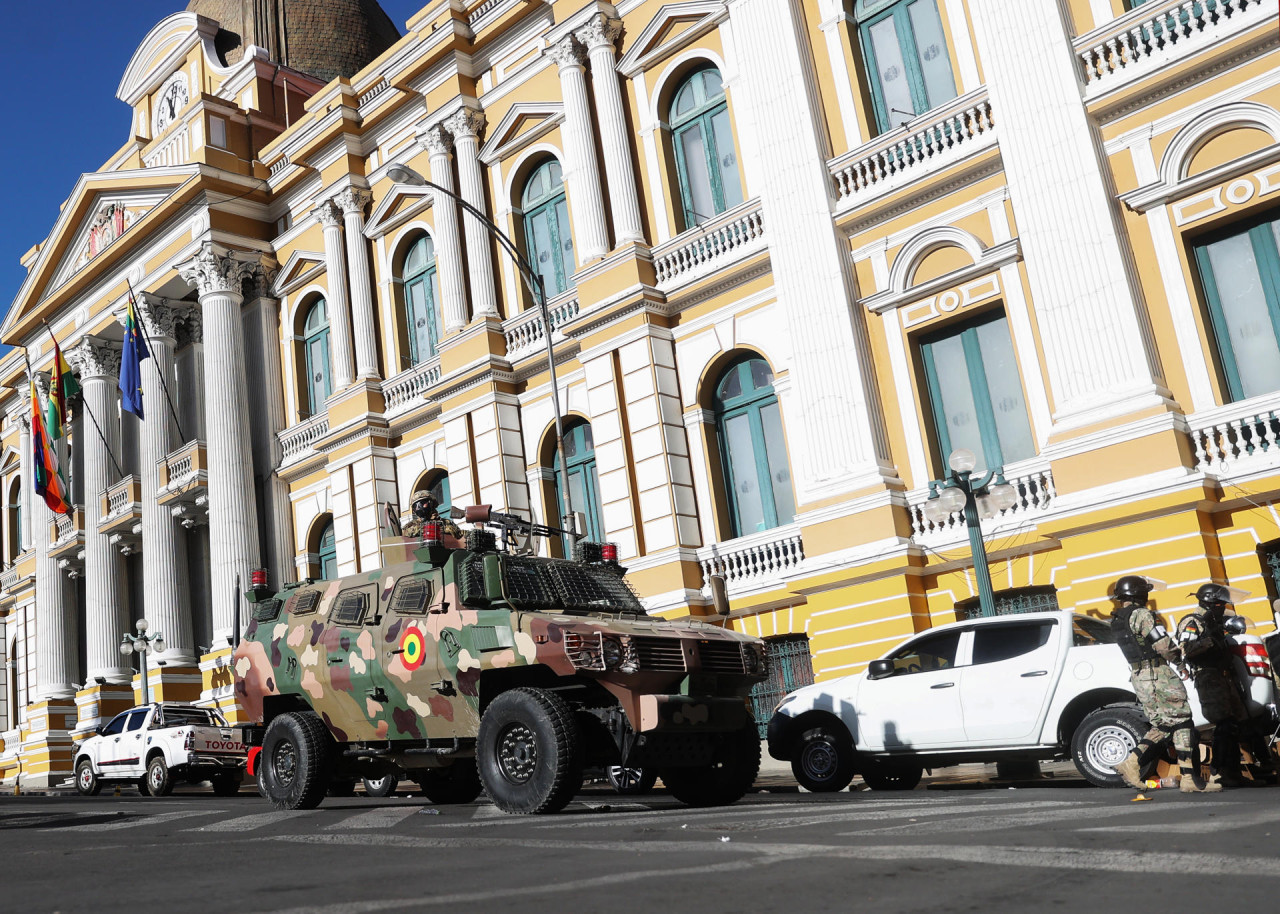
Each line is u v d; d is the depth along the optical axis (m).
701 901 4.48
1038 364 16.08
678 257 20.59
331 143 27.28
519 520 11.53
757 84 19.17
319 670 11.34
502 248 23.91
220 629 27.08
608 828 7.62
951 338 17.30
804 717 11.67
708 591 19.27
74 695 35.88
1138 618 8.75
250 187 29.02
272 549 28.11
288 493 28.44
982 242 16.70
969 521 13.40
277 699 12.00
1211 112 14.69
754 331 19.47
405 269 26.38
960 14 17.45
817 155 18.28
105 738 21.83
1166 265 14.96
